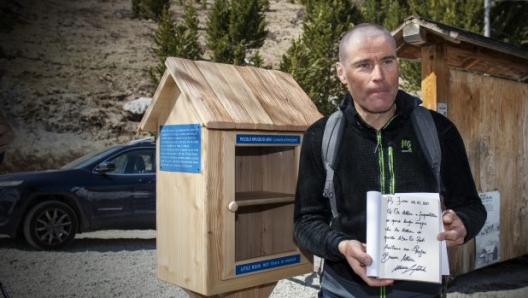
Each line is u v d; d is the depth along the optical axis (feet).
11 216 21.52
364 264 5.26
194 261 8.20
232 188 8.25
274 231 9.81
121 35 66.90
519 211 17.88
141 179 23.80
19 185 21.76
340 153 5.88
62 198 22.75
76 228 22.85
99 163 23.56
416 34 14.01
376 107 5.59
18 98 50.60
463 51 15.33
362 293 5.86
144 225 23.91
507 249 17.31
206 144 7.96
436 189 5.69
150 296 15.37
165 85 8.64
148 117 9.12
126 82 56.85
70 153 46.32
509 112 17.26
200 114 7.91
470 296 14.80
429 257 5.29
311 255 9.45
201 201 8.04
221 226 8.14
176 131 8.61
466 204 5.88
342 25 51.39
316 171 6.11
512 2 49.42
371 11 58.13
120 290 16.03
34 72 54.80
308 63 46.83
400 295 5.77
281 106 9.20
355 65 5.64
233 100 8.53
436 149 5.72
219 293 8.17
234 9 54.03
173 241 8.66
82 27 66.85
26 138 46.47
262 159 10.12
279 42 71.46
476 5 47.19
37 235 22.11
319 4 56.65
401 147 5.75
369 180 5.73
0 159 7.09
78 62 59.06
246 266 8.44
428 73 14.60
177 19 73.00
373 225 5.34
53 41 61.11
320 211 6.19
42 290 16.02
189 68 8.60
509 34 50.49
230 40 53.57
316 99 46.14
